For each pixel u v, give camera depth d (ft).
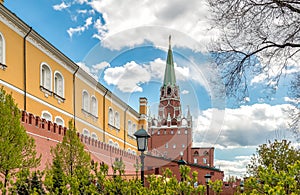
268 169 9.59
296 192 8.92
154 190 12.17
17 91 45.75
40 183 13.29
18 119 26.66
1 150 24.02
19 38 46.98
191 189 12.81
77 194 12.10
